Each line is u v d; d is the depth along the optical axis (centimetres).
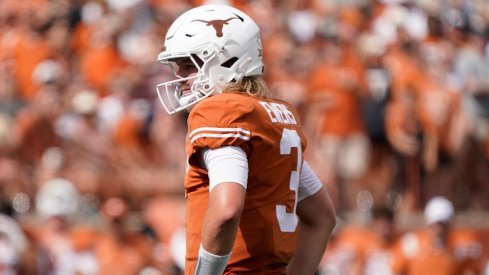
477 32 4141
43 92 3350
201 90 1190
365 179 3438
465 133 3509
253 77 1202
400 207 3369
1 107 3456
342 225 3219
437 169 3450
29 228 2895
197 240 1160
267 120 1159
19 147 3194
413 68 3606
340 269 3084
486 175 3538
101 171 3222
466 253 3138
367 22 4331
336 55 3878
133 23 4022
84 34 4031
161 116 3391
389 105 3481
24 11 3978
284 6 4319
